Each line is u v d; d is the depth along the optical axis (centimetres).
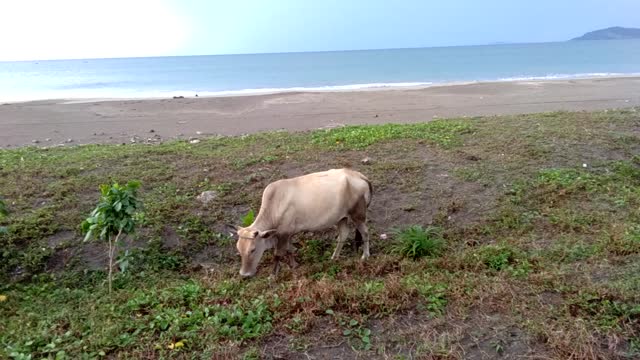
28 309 591
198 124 1669
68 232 761
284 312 520
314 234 795
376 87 2880
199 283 626
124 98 2419
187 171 981
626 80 2859
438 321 498
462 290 553
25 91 3067
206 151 1123
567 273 586
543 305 520
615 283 548
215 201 850
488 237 749
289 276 660
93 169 997
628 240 657
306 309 520
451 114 1756
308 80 3700
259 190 891
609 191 853
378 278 631
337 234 796
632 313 491
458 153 1044
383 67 5244
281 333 492
